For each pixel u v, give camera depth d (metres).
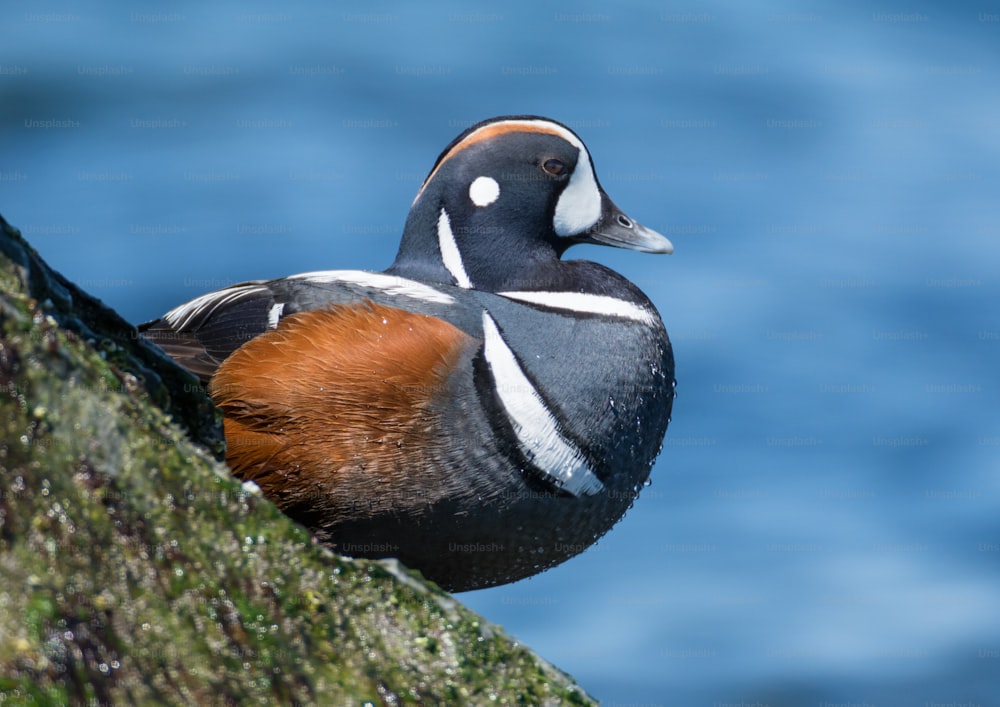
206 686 3.52
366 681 3.95
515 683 4.37
